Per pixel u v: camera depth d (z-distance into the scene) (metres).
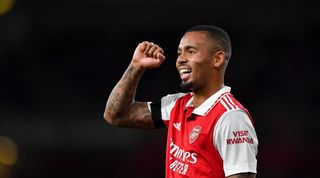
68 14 69.38
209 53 13.05
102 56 68.38
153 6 68.94
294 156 49.81
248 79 64.19
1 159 53.09
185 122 13.16
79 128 55.56
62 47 68.81
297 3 67.94
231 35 68.62
